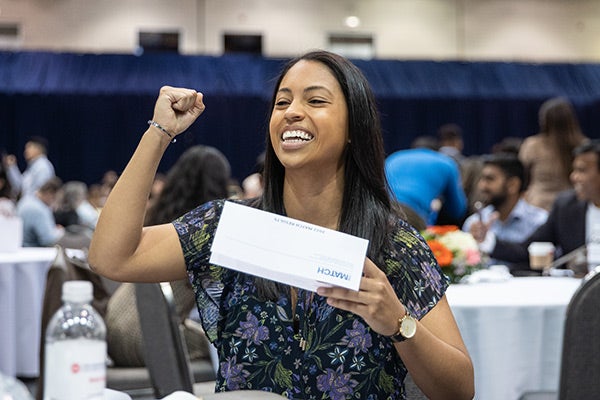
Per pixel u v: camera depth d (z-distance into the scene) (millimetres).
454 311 2812
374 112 1684
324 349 1618
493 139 13062
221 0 14781
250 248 1280
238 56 12969
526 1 15367
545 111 6234
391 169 5516
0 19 14250
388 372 1631
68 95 12516
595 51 15422
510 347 2811
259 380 1644
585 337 2037
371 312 1394
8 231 5582
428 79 13062
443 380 1569
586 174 4266
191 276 1715
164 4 14641
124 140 12609
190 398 1216
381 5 15203
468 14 15359
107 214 1634
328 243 1270
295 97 1644
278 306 1652
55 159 12562
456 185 5578
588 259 3701
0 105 12461
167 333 2492
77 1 14422
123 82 12617
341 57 1693
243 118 12617
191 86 12547
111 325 3055
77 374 1151
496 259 4367
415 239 1710
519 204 4883
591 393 2049
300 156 1620
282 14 14914
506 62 13367
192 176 3463
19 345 5254
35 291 5273
